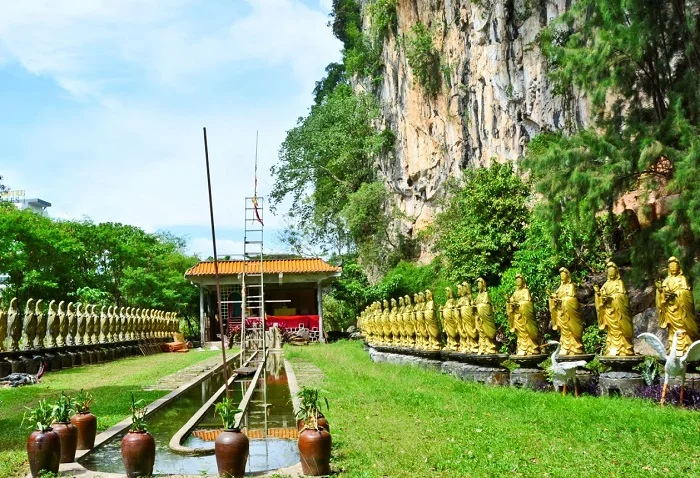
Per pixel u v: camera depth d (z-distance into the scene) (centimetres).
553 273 2105
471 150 3759
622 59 1755
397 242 4806
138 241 5450
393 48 4991
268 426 1337
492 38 3353
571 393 1391
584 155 1717
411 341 2481
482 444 937
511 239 2619
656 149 1547
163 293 5147
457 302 1909
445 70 3991
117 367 2733
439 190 4238
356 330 4834
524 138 3119
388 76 5147
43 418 867
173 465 979
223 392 1808
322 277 4378
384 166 5191
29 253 3988
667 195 1755
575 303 1446
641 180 1755
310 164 5675
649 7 1686
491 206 2673
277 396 1795
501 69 3269
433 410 1263
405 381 1742
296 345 4016
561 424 1050
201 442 1163
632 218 1916
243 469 827
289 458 1023
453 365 1873
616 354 1323
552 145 1822
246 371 2433
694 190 1480
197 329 6788
